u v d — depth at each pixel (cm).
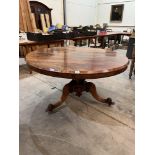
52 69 119
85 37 403
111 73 123
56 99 206
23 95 216
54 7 588
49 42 306
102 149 126
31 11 433
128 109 183
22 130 147
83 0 719
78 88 183
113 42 686
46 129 149
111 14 805
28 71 324
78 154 121
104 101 189
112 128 150
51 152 123
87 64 133
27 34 305
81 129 149
